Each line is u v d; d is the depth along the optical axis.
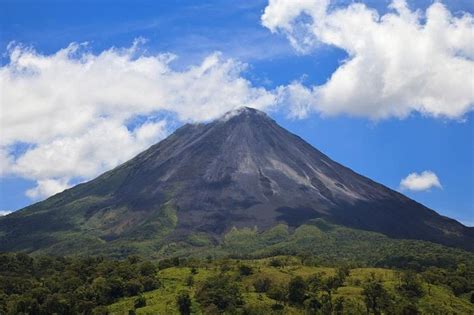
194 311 183.50
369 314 184.88
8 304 182.38
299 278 198.88
